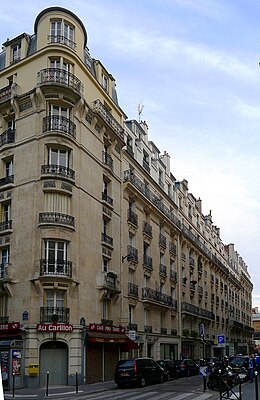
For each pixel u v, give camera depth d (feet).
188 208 192.85
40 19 104.63
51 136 95.96
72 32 105.91
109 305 106.93
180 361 118.01
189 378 111.14
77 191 97.91
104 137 113.80
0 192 100.12
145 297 126.41
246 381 95.40
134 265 123.44
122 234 118.32
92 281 99.76
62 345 89.25
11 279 91.76
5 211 99.81
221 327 225.35
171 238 161.48
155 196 145.79
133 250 123.03
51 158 96.58
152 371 90.12
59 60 101.50
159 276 142.31
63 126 97.30
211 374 77.30
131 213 124.57
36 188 94.27
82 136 102.73
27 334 86.74
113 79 126.41
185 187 189.98
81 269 95.45
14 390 75.92
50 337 87.45
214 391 73.10
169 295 150.30
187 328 168.76
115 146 119.85
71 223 94.12
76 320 91.25
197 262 191.83
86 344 93.50
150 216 139.85
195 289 183.32
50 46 100.63
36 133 97.14
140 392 73.10
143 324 125.80
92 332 95.45
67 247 93.25
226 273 244.83
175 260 161.27
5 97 102.73
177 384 90.74
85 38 110.63
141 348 122.62
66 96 99.19
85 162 102.73
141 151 140.05
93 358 96.43
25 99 100.78
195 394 67.92
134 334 104.94
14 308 90.38
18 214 95.40
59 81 97.76
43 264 89.56
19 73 104.63
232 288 268.62
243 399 58.08
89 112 106.52
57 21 104.27
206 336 195.00
